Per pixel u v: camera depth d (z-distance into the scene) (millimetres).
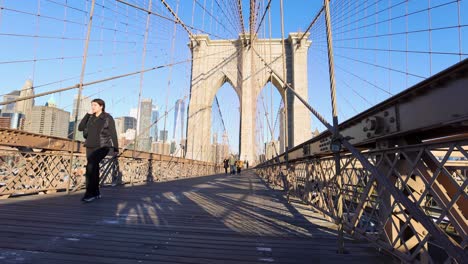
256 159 21188
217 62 26906
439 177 1166
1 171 3037
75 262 1386
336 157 1788
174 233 2008
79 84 3857
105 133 3412
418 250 1186
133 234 1939
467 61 875
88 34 3988
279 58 24812
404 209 1374
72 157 4109
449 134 1358
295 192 4008
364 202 1646
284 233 2109
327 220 2611
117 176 5590
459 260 735
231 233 2064
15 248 1570
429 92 1122
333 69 1683
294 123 23375
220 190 5488
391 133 1400
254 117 22109
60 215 2463
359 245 1811
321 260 1522
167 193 4539
